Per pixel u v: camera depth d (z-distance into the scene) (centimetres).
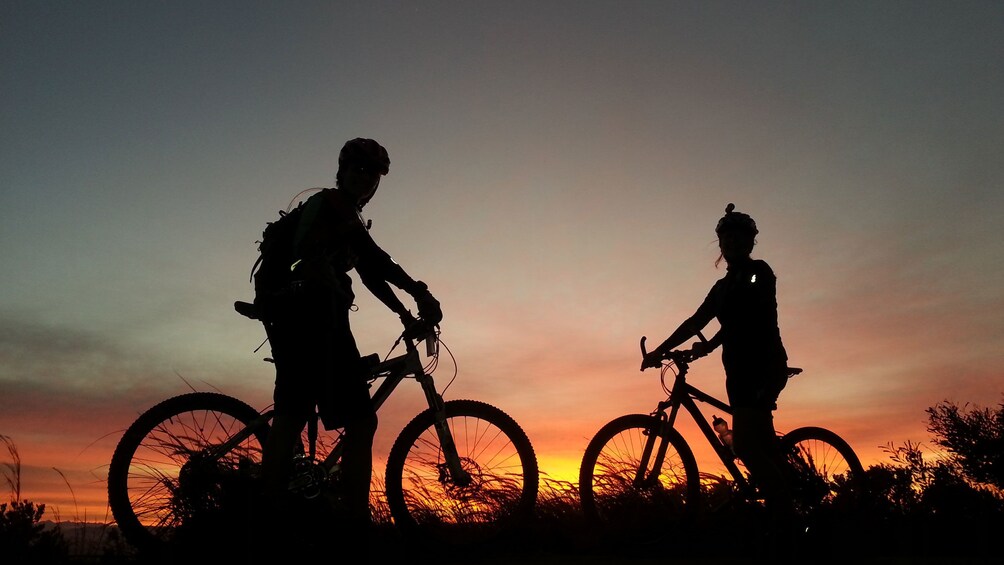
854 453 530
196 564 338
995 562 399
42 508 367
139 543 358
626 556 424
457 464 394
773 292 435
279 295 343
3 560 342
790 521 418
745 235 447
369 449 359
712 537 436
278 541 336
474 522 402
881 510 465
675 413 457
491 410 415
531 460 414
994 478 546
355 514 350
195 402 390
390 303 400
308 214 348
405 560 379
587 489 442
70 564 350
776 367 426
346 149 370
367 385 363
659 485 448
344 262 355
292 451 344
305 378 343
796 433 518
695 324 447
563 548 430
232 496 349
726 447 454
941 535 459
